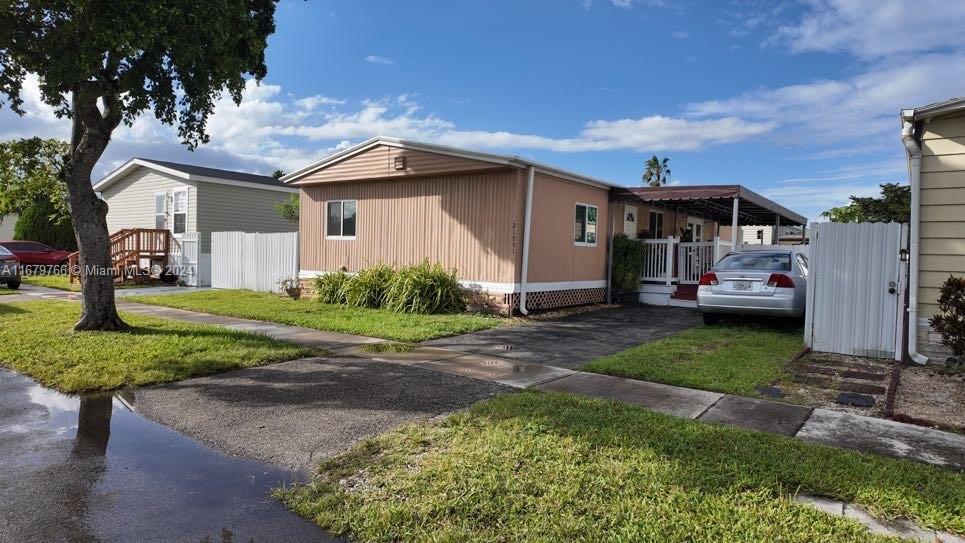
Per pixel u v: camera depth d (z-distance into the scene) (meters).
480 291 11.96
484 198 11.92
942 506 3.21
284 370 6.77
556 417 4.82
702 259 14.34
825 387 6.02
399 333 9.14
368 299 12.66
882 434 4.56
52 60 6.89
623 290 14.89
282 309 12.26
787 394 5.75
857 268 7.66
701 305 10.15
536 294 12.27
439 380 6.32
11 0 6.60
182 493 3.57
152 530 3.12
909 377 6.50
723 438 4.31
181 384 6.10
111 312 9.14
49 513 3.30
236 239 17.66
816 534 2.92
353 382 6.21
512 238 11.52
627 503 3.26
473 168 11.63
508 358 7.59
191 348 7.64
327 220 15.02
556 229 12.70
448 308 11.89
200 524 3.18
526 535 2.96
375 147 13.43
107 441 4.47
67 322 9.79
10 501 3.44
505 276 11.61
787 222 21.81
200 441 4.47
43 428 4.77
